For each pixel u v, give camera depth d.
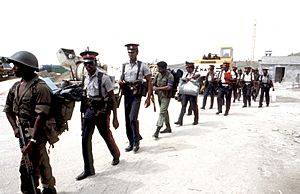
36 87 2.74
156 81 5.96
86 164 3.88
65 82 4.09
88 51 3.86
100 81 3.85
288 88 30.56
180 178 3.74
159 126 5.93
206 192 3.29
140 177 3.81
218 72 10.91
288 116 9.27
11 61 2.72
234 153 4.80
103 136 4.18
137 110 4.88
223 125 7.36
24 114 2.79
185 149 5.04
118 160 4.38
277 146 5.35
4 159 4.76
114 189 3.46
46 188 3.13
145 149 5.12
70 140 6.08
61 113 3.02
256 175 3.79
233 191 3.31
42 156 2.94
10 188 3.59
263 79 12.30
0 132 6.87
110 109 4.03
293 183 3.52
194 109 7.39
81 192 3.41
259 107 12.28
